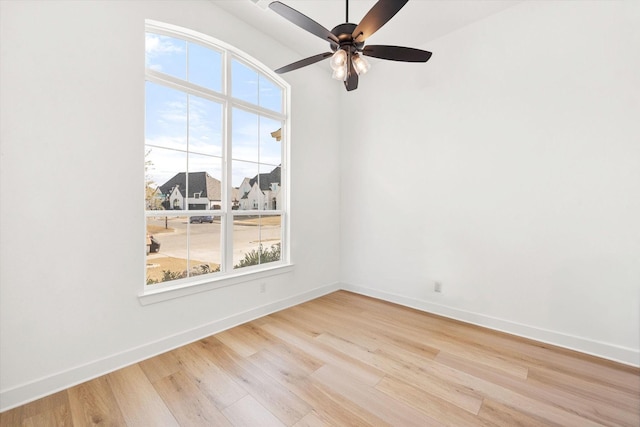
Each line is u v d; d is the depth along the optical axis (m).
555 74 2.34
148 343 2.17
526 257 2.52
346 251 3.96
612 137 2.13
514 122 2.55
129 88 2.06
